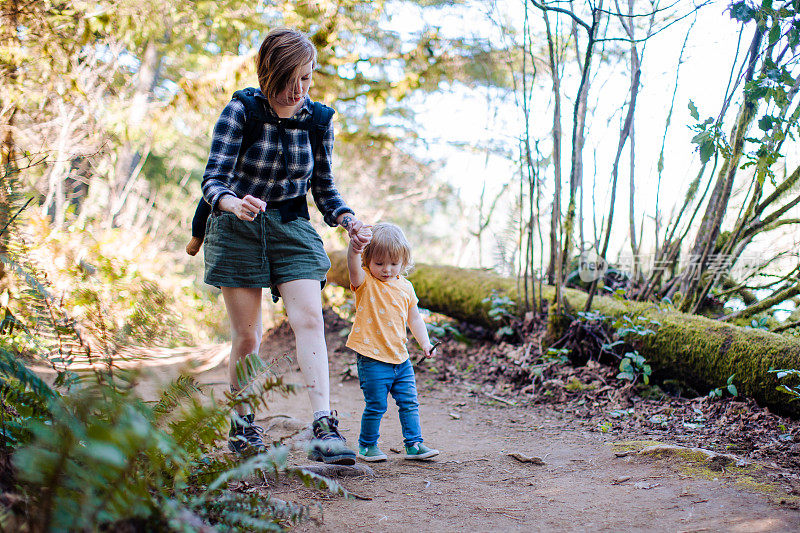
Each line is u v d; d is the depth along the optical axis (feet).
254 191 8.89
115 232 20.30
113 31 18.04
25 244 11.67
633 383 13.37
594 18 13.04
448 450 10.28
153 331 13.76
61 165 16.15
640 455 9.24
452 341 19.22
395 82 25.30
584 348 15.03
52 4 15.29
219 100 21.74
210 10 19.33
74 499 4.41
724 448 9.62
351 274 9.66
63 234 15.43
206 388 9.05
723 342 12.05
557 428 11.68
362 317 9.88
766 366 11.10
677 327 13.02
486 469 9.08
